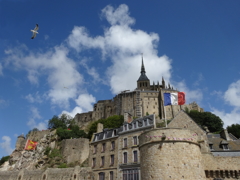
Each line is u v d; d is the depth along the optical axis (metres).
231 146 31.06
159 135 18.78
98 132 48.19
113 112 124.69
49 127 88.75
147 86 150.25
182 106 114.69
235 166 22.33
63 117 95.25
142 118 37.81
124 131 38.12
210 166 23.03
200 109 114.69
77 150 57.91
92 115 132.00
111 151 38.84
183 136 18.56
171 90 124.44
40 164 56.91
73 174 40.56
